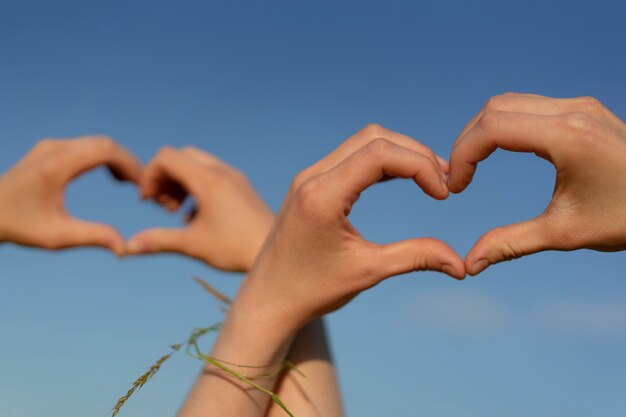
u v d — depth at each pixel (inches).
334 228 23.8
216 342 26.9
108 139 40.6
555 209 23.3
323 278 24.7
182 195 41.8
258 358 26.0
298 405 29.0
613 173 22.1
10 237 40.3
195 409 26.1
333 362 31.0
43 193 39.9
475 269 24.0
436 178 23.0
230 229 39.4
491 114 22.8
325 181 23.6
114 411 24.0
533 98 23.9
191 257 39.9
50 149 41.3
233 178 41.0
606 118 23.1
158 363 25.5
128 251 39.5
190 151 42.4
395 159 22.9
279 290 25.4
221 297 31.3
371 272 24.4
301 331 30.4
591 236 23.1
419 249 24.2
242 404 26.0
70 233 39.8
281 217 25.8
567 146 22.1
